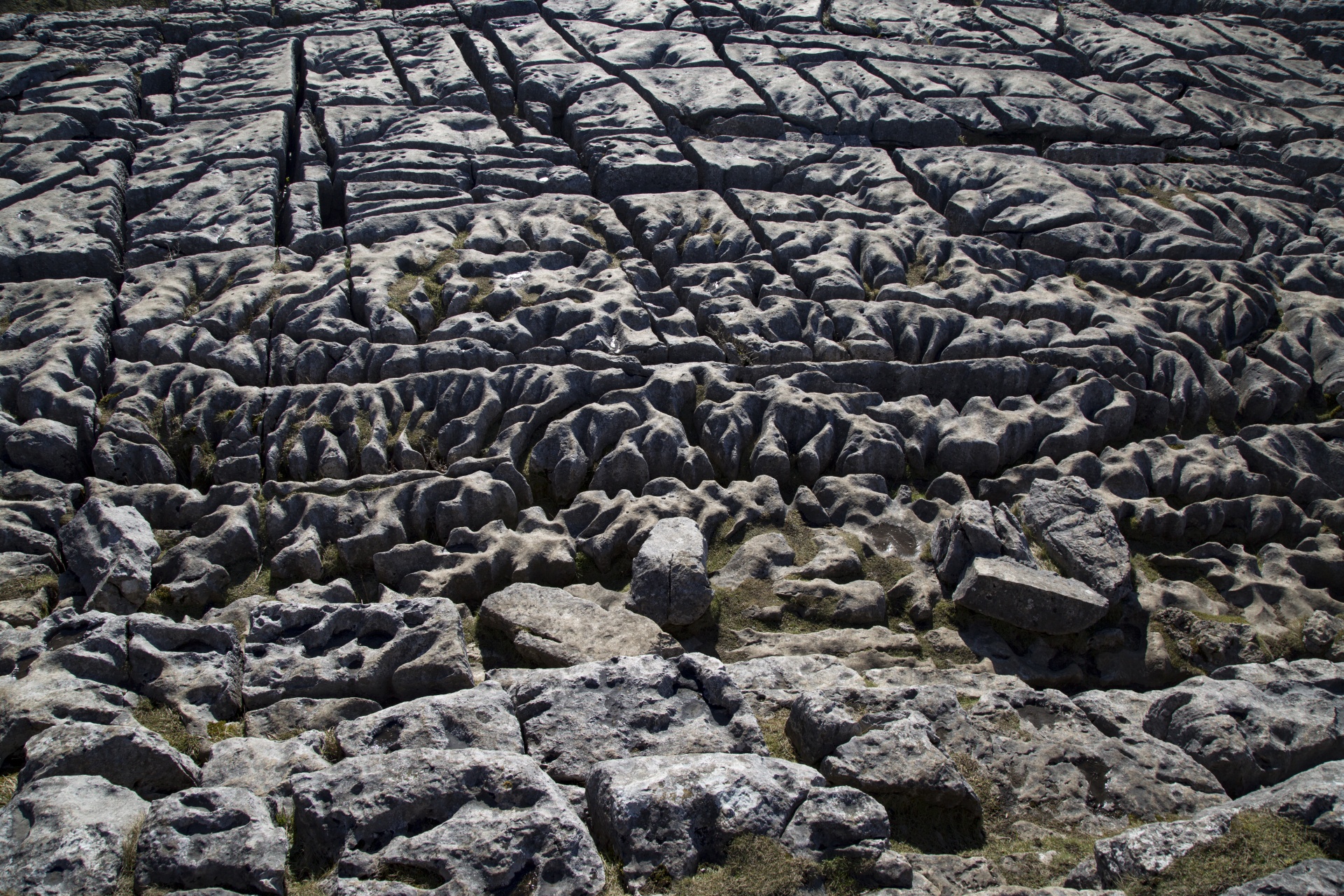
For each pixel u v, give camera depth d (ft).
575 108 30.81
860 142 31.01
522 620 15.43
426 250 23.73
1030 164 29.60
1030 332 22.85
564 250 24.41
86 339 20.17
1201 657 16.56
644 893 10.49
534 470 19.03
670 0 38.99
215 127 29.07
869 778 12.30
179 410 19.44
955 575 17.22
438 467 18.99
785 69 34.45
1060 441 20.31
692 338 22.08
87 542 16.42
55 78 31.91
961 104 33.53
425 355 20.70
